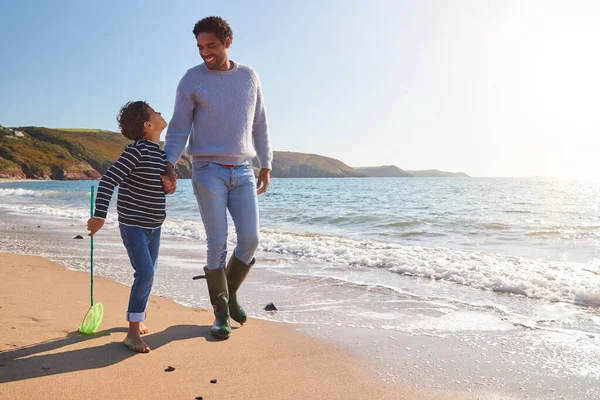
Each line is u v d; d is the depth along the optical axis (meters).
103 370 2.47
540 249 7.64
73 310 3.61
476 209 17.73
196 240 8.67
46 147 139.88
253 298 4.34
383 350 2.91
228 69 3.33
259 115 3.58
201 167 3.30
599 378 2.46
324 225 12.09
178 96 3.30
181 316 3.66
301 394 2.25
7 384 2.25
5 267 5.38
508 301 4.12
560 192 37.91
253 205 3.40
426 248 7.12
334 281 5.05
